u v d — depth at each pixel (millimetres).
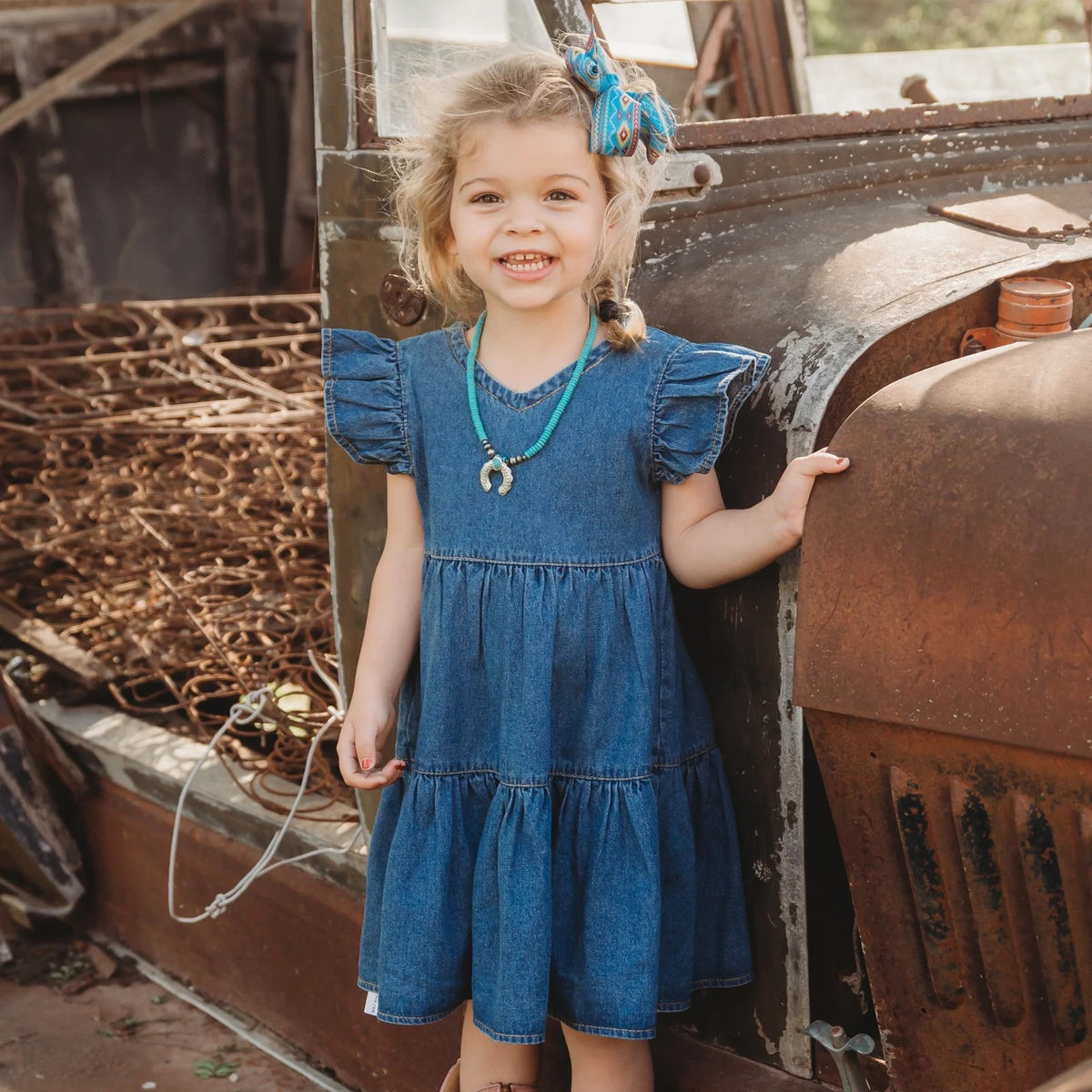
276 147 5016
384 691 1373
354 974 1776
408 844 1320
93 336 3861
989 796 1021
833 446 1083
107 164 4734
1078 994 1046
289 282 4797
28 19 4445
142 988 2082
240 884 1751
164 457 3064
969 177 1688
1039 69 2332
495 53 1514
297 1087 1836
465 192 1244
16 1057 1929
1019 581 958
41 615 2646
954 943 1104
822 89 2326
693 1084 1382
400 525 1403
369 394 1354
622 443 1253
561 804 1299
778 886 1296
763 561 1175
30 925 2201
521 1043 1249
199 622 2344
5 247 4629
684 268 1401
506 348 1300
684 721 1300
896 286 1268
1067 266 1384
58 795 2230
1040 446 972
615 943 1261
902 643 1017
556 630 1265
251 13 4832
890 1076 1209
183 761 2059
